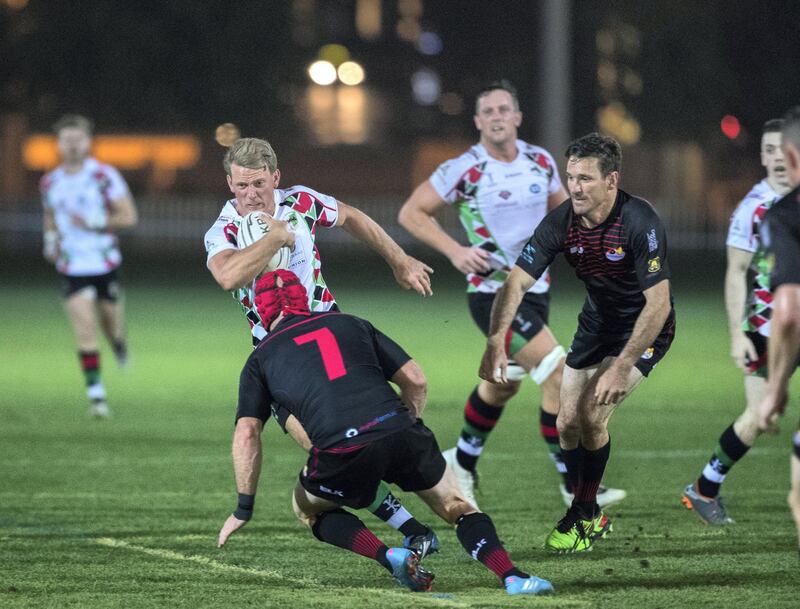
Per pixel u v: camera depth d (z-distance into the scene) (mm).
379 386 19984
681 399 46781
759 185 26984
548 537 24531
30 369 55062
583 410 23719
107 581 22219
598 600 20594
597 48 167625
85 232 44312
